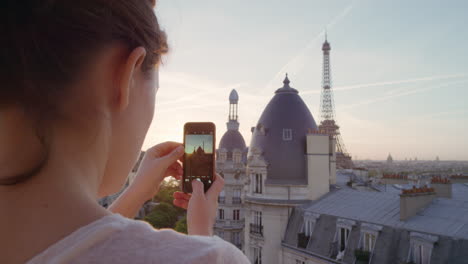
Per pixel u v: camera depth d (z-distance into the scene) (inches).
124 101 53.6
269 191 1692.9
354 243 1211.9
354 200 1465.3
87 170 48.9
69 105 46.4
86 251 38.1
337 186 1807.3
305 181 1720.0
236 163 2933.1
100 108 50.4
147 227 44.3
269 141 1791.3
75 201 43.9
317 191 1675.7
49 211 42.1
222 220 2790.4
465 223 991.0
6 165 41.5
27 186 42.4
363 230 1187.9
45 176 43.4
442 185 1541.6
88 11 46.2
